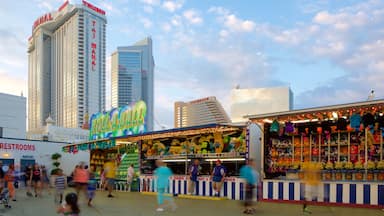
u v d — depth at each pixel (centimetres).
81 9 8212
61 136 4291
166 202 1335
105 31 8700
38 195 1698
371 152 1222
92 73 8194
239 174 1462
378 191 1099
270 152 1396
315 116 1256
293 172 1344
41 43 8856
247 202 1030
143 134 1731
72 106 7962
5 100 3609
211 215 1001
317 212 1038
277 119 1311
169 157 1762
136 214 1032
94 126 2595
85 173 1359
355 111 1149
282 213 1023
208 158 1594
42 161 2872
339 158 1293
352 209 1092
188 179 1585
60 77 8462
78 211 594
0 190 1273
